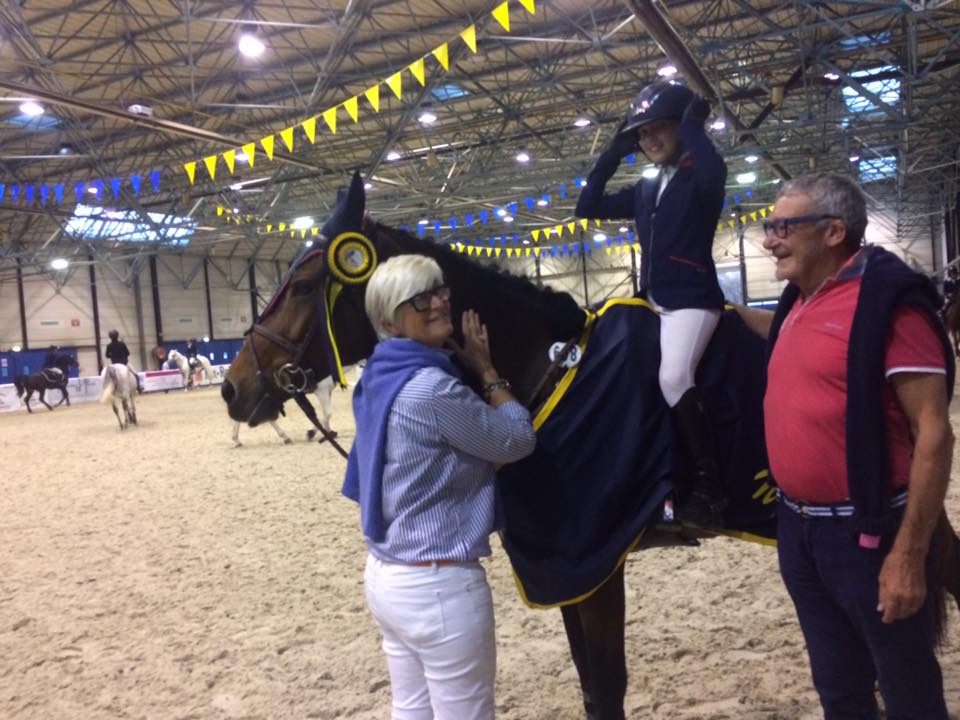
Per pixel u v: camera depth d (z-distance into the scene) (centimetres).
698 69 957
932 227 2836
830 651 178
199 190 2028
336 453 955
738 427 216
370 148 1827
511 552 216
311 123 746
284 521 612
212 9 1156
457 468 173
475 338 206
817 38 1316
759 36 1158
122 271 2867
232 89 1473
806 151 1814
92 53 1274
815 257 168
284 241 3281
